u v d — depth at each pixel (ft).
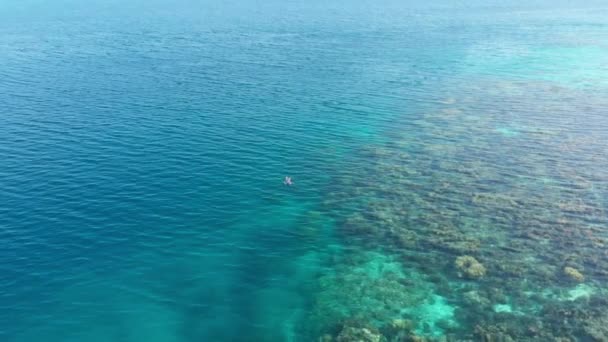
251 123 193.88
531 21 439.63
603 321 90.74
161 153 163.53
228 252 115.34
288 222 127.95
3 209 126.52
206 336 90.74
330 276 107.45
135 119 194.49
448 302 97.86
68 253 111.55
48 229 119.44
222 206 134.00
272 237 121.49
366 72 274.98
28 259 108.68
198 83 249.55
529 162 158.51
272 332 91.91
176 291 102.17
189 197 137.39
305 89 241.76
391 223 126.93
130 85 244.22
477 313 94.32
